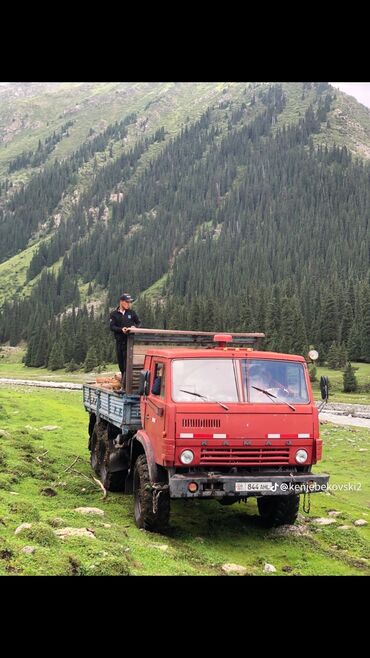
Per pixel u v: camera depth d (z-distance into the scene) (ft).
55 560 23.58
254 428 32.48
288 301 424.46
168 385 32.76
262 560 30.78
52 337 530.68
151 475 33.63
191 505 42.60
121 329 45.24
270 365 34.63
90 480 47.09
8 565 22.50
